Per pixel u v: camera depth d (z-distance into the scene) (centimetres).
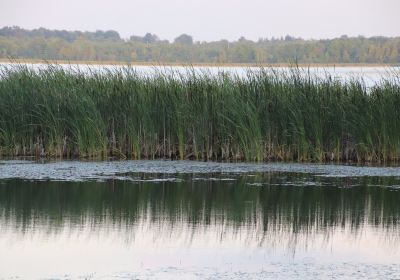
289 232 2414
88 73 4147
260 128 3912
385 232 2428
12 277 1895
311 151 3938
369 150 3934
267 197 2977
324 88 3978
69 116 3931
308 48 11906
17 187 3084
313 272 1962
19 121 3925
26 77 4041
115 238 2302
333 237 2353
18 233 2344
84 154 3916
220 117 3928
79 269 1967
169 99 3978
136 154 3956
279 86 3978
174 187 3161
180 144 3966
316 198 2969
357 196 3012
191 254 2130
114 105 3969
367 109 3934
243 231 2419
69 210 2691
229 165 3769
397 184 3288
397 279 1905
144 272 1944
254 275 1927
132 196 2964
